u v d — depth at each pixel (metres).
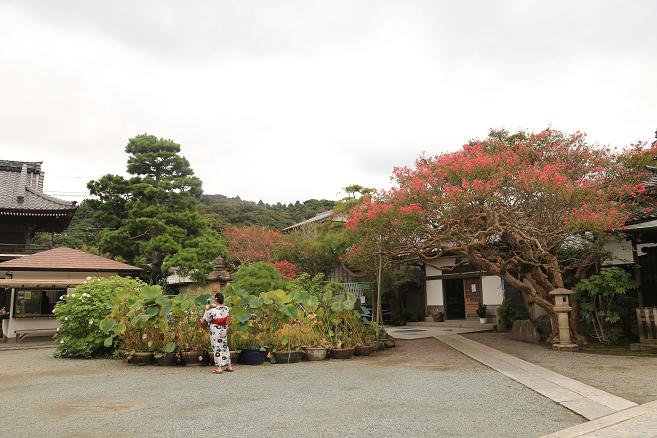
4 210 21.02
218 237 24.92
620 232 10.89
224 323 8.28
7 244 22.09
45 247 22.41
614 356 9.19
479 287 19.48
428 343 12.88
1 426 4.71
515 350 10.62
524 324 13.04
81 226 37.53
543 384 6.46
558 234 9.71
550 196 9.13
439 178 9.82
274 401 5.71
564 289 10.65
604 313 10.95
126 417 5.01
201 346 9.22
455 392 6.11
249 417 4.93
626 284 10.47
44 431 4.50
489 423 4.58
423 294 21.59
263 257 24.84
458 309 21.17
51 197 23.44
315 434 4.27
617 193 10.45
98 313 11.03
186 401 5.81
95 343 10.86
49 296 17.06
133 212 22.61
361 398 5.82
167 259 20.59
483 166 9.21
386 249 12.16
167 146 26.30
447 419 4.75
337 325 10.31
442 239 10.70
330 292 10.89
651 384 6.32
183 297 9.77
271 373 8.02
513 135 12.32
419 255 11.88
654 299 11.03
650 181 12.11
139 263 24.00
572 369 7.75
